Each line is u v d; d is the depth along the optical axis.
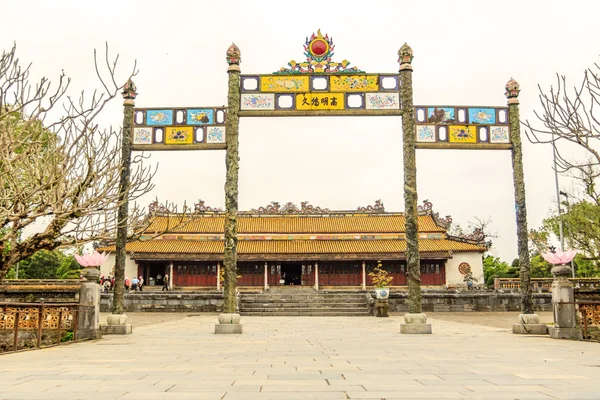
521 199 22.48
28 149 17.81
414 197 22.06
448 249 66.44
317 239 69.62
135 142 22.53
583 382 9.29
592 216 45.91
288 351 14.99
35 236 18.62
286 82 22.83
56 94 16.97
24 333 20.52
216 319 36.84
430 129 22.55
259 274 67.62
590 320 19.41
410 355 13.84
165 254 65.44
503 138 22.81
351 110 22.56
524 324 21.52
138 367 11.55
